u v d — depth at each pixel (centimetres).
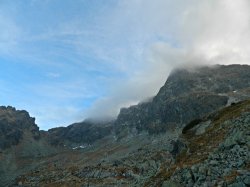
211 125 8906
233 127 6894
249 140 5784
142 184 7950
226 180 4816
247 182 4488
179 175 5919
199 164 5769
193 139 8762
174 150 10156
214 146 6581
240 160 5216
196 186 5244
